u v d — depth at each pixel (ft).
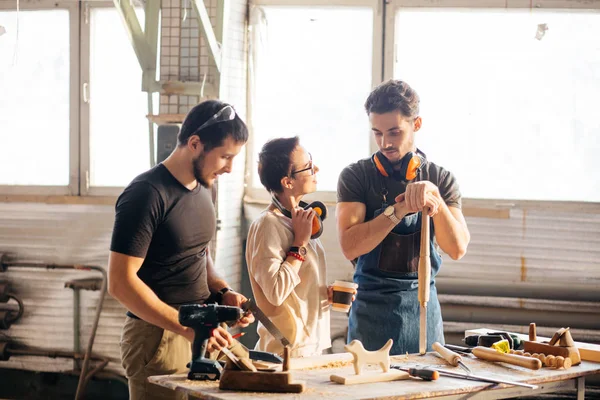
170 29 13.87
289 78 15.11
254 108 15.28
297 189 8.61
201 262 8.42
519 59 14.10
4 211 15.67
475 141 14.34
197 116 7.95
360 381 6.89
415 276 9.03
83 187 15.48
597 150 13.96
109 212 15.20
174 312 7.70
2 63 15.74
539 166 14.15
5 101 15.74
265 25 15.11
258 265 8.14
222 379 6.61
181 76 13.89
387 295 8.96
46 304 15.48
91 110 15.44
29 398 15.66
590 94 13.93
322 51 14.94
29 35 15.57
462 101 14.34
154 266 8.02
